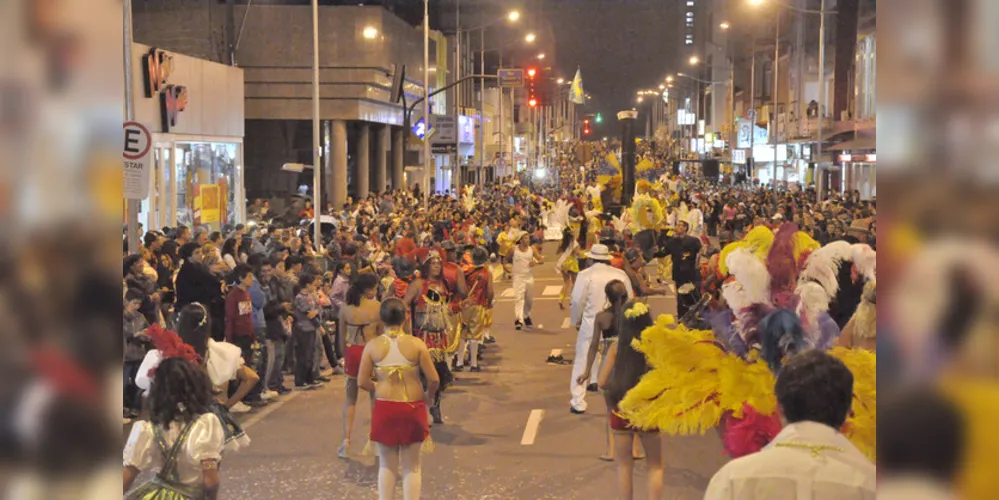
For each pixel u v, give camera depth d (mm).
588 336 12297
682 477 9461
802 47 67750
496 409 12844
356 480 9430
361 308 10258
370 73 44000
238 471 9766
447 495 8906
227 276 14289
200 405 4969
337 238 20188
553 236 46938
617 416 7703
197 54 41250
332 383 14812
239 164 34031
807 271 5328
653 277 30422
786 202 38031
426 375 7793
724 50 115938
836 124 55625
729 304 5250
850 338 5746
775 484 2996
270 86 43500
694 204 43094
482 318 15820
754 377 5023
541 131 126188
